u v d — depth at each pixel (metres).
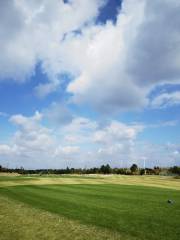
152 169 180.25
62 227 17.19
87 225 18.08
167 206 28.08
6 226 17.30
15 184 58.28
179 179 95.31
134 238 15.36
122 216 21.88
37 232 15.91
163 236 16.00
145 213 23.56
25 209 23.84
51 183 62.41
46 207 25.52
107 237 15.27
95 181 74.06
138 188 51.84
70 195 37.12
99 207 26.41
